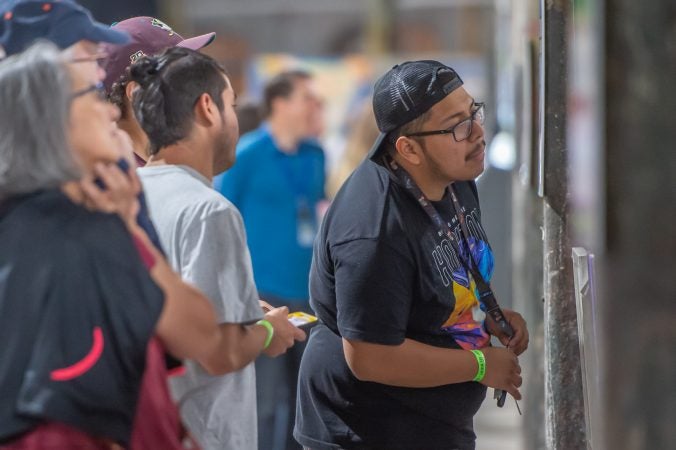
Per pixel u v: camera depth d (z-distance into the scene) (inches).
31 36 211.8
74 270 184.4
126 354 185.5
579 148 255.8
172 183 235.1
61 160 183.8
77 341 183.3
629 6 166.1
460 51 1059.9
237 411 237.6
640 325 166.2
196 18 1083.3
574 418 258.4
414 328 257.3
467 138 254.7
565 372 259.0
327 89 967.6
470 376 255.6
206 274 227.0
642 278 166.2
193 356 197.8
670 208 165.3
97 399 183.5
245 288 231.8
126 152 196.5
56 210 187.6
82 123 188.9
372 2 1085.8
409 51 1074.7
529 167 309.3
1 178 185.0
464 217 272.1
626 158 166.9
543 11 258.1
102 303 185.0
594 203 172.6
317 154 508.1
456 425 265.3
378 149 260.2
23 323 183.0
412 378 251.1
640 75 166.2
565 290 258.1
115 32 221.6
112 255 186.4
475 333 266.4
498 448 544.4
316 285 269.1
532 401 379.6
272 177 497.4
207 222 229.0
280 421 475.8
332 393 265.1
